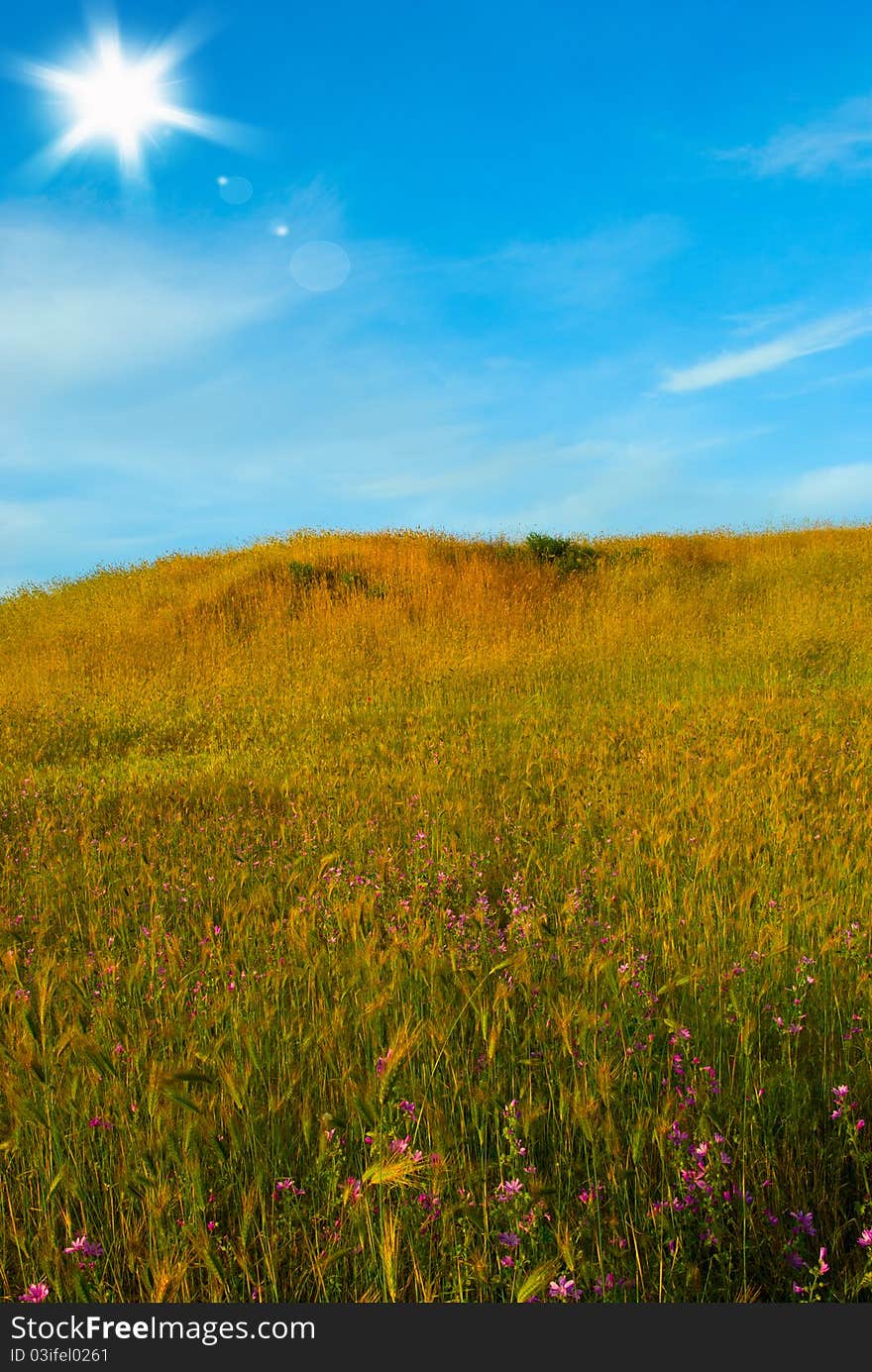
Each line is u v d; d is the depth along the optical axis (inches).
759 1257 87.0
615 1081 105.3
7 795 283.7
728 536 914.7
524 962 121.1
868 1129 101.3
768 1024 120.6
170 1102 93.6
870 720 326.6
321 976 135.9
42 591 876.6
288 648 561.9
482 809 239.1
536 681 450.6
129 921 173.9
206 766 325.1
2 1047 102.6
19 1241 86.0
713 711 346.9
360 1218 84.4
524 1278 80.7
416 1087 106.0
